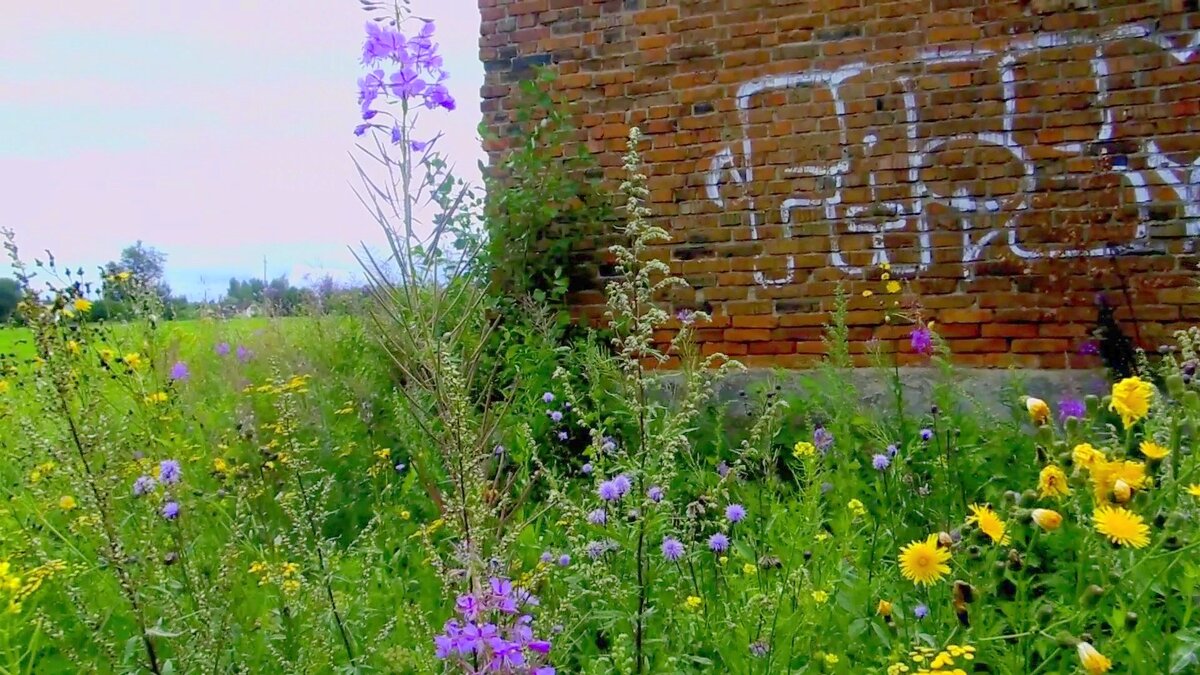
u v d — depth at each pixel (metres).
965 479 3.58
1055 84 4.58
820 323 5.01
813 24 4.97
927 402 4.74
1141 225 4.46
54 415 2.92
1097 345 4.52
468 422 2.28
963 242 4.76
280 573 2.66
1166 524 1.93
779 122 5.06
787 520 2.75
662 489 2.38
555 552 2.90
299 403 4.70
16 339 4.41
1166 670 1.94
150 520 2.61
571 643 2.36
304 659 2.39
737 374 5.11
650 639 2.37
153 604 2.53
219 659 2.34
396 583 3.04
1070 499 2.26
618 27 5.37
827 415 4.25
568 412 4.62
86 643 2.68
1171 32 4.39
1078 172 4.56
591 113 5.45
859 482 3.40
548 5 5.52
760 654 2.22
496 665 1.80
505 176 5.65
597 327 5.44
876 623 2.46
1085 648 1.74
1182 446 2.48
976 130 4.72
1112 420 3.88
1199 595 2.12
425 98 2.03
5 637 2.45
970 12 4.70
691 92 5.23
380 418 4.73
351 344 6.18
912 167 4.83
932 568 2.06
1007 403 4.18
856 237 4.95
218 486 3.68
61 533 3.35
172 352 5.14
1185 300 4.38
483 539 2.18
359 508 3.93
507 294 5.31
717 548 2.63
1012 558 2.14
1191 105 4.37
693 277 5.27
